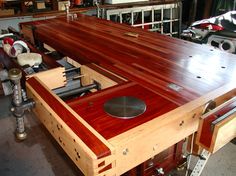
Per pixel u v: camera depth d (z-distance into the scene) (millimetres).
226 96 1119
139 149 856
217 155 1933
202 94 1091
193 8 5008
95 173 758
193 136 1285
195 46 1796
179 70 1352
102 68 1395
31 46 1766
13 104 1081
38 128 2281
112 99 1042
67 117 904
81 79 1522
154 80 1226
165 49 1720
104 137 817
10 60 1548
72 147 849
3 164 1894
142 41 1913
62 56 1896
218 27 3223
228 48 3150
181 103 1020
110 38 1990
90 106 998
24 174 1802
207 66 1410
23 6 3514
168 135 941
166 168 1481
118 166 815
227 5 4680
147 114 942
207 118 927
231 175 1737
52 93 1079
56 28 2336
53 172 1817
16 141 2133
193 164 1762
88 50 1692
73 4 3945
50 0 3695
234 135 1010
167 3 4609
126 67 1396
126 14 4438
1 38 1885
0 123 2352
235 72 1327
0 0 3391
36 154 1993
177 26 4910
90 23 2545
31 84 1162
